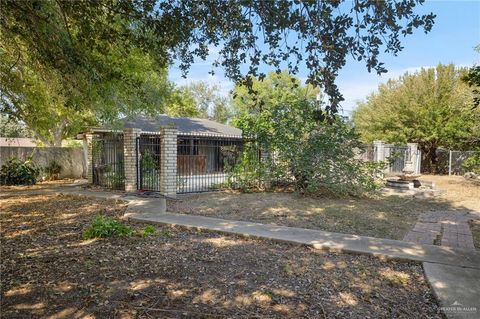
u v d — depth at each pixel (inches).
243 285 134.9
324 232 214.4
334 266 158.2
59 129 730.2
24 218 267.6
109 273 146.6
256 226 229.5
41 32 181.3
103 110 306.0
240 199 355.3
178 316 110.9
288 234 207.2
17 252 177.0
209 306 117.9
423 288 134.6
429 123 759.7
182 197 376.5
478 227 249.8
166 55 169.5
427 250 177.5
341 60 106.0
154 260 163.5
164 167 382.0
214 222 241.3
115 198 359.9
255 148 438.9
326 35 105.4
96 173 506.9
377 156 631.8
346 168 362.9
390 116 821.9
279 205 319.6
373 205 330.6
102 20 172.1
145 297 124.2
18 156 611.5
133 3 146.8
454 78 794.8
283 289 131.6
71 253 174.2
